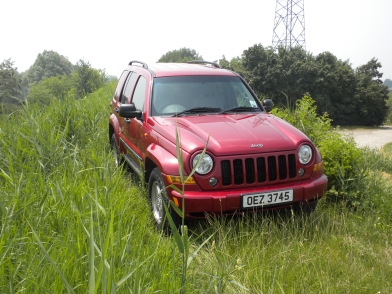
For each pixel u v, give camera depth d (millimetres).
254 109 5715
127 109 5477
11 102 7578
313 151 4715
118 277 2646
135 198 4988
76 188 4305
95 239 2998
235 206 4266
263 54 52594
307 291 3344
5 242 2996
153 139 4934
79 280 2650
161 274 2867
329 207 5406
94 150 6750
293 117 7055
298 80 51031
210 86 5715
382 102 56812
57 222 3537
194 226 4633
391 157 12875
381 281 3598
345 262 3932
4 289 2570
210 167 4258
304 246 4191
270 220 4477
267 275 3508
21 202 3781
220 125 4816
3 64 83000
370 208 5383
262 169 4418
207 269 3486
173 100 5445
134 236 3662
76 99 9719
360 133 47812
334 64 55219
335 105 55281
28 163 5340
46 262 2824
